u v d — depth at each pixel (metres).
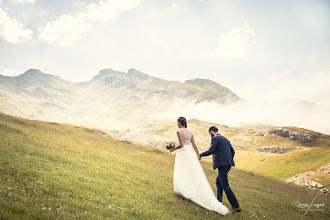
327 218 12.52
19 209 5.09
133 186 10.12
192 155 9.08
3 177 7.29
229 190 8.66
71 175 9.34
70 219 5.16
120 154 22.70
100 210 6.31
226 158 8.66
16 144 13.65
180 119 9.25
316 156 72.25
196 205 8.69
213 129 9.48
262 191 18.94
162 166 21.23
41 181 7.62
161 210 7.43
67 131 31.97
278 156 86.50
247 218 8.45
